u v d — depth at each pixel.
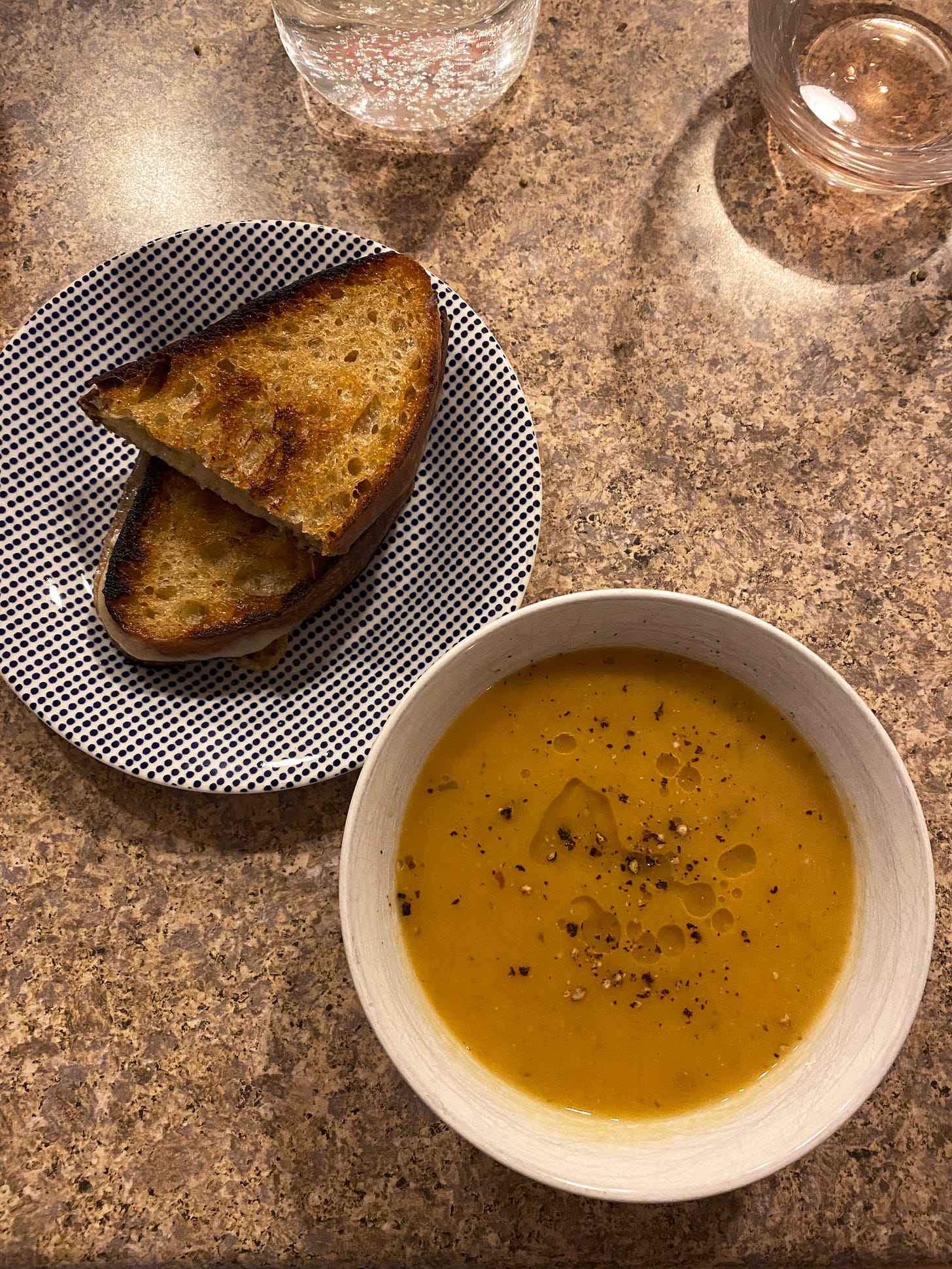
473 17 0.37
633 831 0.30
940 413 0.38
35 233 0.39
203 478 0.36
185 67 0.40
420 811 0.31
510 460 0.36
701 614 0.29
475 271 0.39
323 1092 0.34
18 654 0.34
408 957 0.30
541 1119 0.29
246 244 0.36
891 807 0.28
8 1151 0.33
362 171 0.40
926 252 0.39
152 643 0.34
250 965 0.34
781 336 0.39
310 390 0.35
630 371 0.38
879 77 0.40
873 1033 0.28
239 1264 0.33
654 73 0.40
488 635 0.28
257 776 0.34
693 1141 0.28
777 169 0.40
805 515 0.38
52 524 0.36
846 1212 0.33
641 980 0.30
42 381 0.36
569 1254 0.33
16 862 0.35
